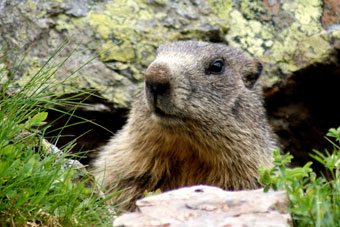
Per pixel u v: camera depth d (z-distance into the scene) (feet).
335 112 45.27
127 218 18.02
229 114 32.01
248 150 32.50
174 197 19.54
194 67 31.22
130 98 39.83
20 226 19.81
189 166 32.68
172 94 29.19
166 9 43.37
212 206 18.65
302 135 45.78
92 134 40.73
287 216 17.80
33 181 20.86
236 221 17.31
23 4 40.98
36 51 39.68
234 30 44.24
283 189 19.98
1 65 37.88
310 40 43.88
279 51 43.78
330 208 18.45
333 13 45.21
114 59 40.63
